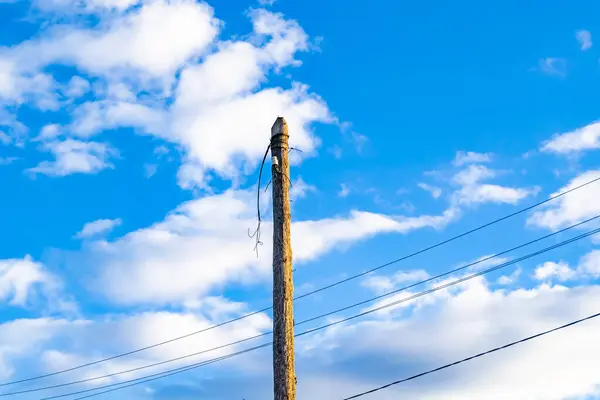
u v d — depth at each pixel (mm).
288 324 13516
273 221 14477
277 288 13789
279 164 14867
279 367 13164
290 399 12914
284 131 15141
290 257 14109
